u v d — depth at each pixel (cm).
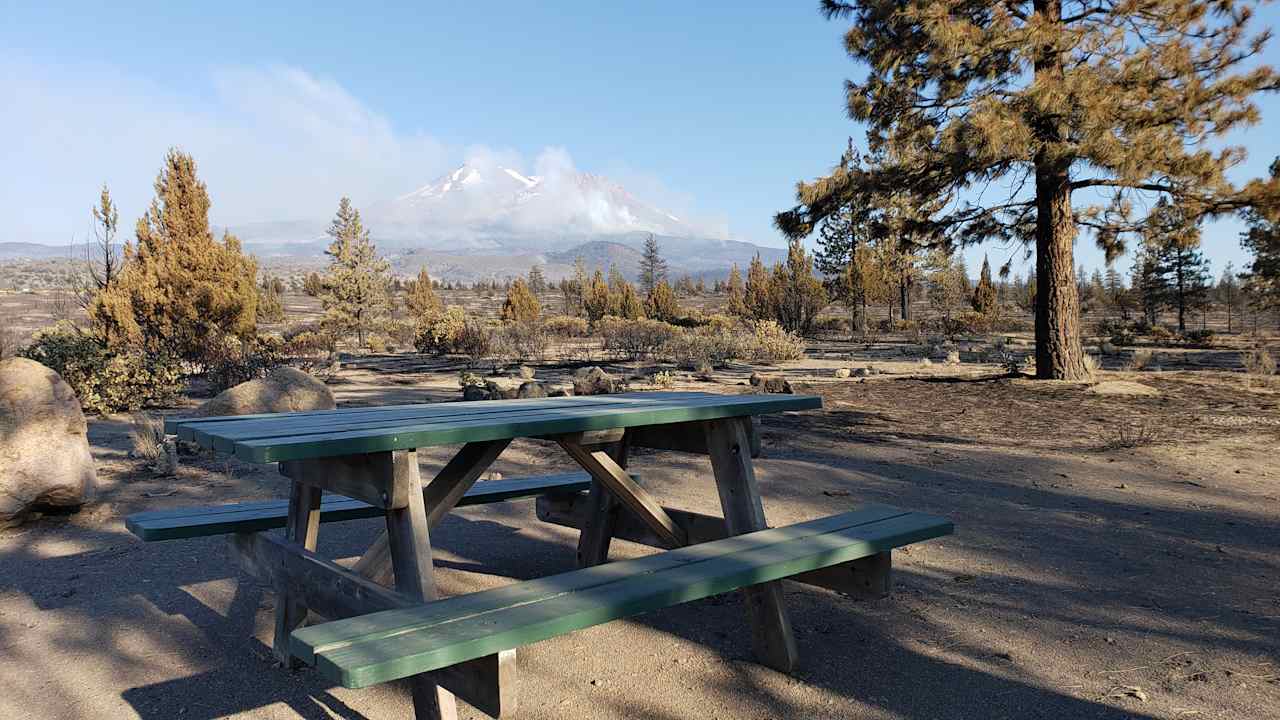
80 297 1817
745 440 338
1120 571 417
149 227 1820
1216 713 258
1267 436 911
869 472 688
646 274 15475
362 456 258
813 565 271
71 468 510
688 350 2327
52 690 280
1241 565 428
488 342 2573
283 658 297
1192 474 694
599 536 401
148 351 1457
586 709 265
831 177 1566
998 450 816
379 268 4284
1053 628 336
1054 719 255
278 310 4550
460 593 384
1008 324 4619
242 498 590
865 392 1423
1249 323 5503
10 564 432
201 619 348
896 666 299
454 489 298
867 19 1469
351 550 454
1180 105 1251
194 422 295
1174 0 1287
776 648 296
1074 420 1056
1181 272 4594
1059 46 1298
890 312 5097
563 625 205
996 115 1288
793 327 3847
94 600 373
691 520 371
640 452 784
